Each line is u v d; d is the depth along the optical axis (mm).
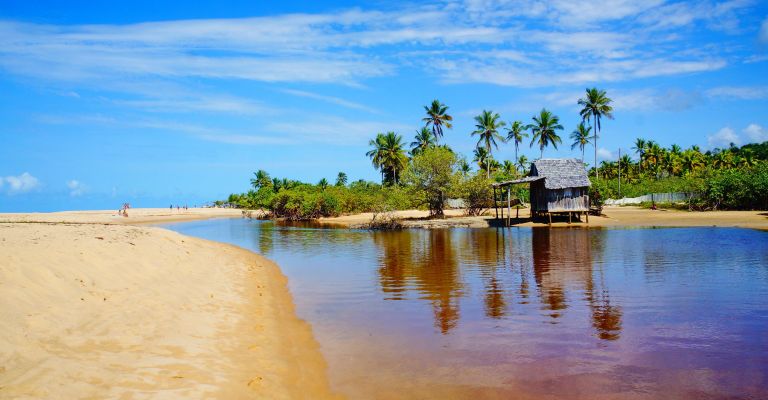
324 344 9016
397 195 47625
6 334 6730
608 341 9117
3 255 10070
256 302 12172
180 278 13430
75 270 10742
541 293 13406
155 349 7430
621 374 7492
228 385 6426
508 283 14938
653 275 15617
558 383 7176
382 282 15438
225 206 117250
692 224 35125
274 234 37031
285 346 8734
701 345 8789
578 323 10367
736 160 82938
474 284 14883
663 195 62594
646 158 95312
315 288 14508
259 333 9336
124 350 7172
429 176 49594
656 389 6918
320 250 25109
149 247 16484
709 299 12219
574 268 17453
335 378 7336
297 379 7172
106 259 12641
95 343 7285
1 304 7652
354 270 18016
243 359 7688
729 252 20375
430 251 23938
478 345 9000
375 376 7453
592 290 13625
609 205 63906
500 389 6984
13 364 5969
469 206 52844
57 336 7273
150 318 9062
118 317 8766
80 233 16656
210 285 13367
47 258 10883
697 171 67938
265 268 18500
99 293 10000
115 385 5785
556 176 40281
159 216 73875
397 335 9664
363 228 42250
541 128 68750
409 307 12039
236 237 34188
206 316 9961
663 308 11445
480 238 30469
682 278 14969
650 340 9133
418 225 41719
